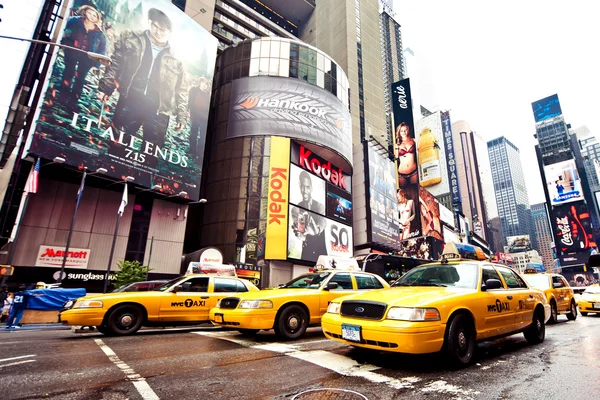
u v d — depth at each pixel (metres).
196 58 32.06
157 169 26.50
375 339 4.45
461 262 6.20
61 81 22.31
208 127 41.16
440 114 161.00
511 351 5.93
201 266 17.38
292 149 37.69
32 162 21.62
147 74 27.53
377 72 80.88
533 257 178.62
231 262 32.56
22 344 6.77
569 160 140.38
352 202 48.88
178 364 4.86
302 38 84.50
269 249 32.88
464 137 193.88
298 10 83.62
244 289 9.94
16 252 21.12
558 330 8.91
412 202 71.31
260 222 33.84
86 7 24.80
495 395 3.52
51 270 22.00
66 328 11.91
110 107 24.53
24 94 24.30
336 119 42.59
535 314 6.87
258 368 4.62
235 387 3.79
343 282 8.30
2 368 4.63
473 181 182.25
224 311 7.03
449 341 4.53
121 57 26.05
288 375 4.27
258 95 39.12
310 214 37.50
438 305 4.59
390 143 83.06
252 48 42.25
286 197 35.25
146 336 7.93
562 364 4.91
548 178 143.75
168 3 30.88
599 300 13.16
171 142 27.98
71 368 4.63
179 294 8.95
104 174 23.17
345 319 4.98
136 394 3.55
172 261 27.56
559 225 135.38
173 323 8.74
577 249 128.12
